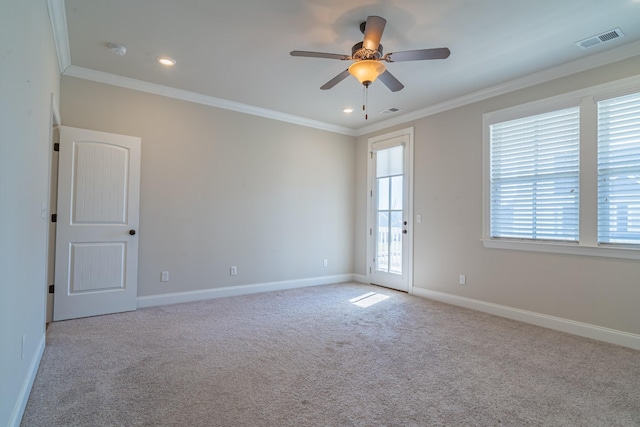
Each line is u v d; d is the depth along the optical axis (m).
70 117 3.47
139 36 2.86
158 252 3.97
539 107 3.47
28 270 1.94
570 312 3.22
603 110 3.06
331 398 2.01
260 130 4.77
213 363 2.46
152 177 3.93
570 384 2.21
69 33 2.81
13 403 1.63
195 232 4.22
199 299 4.25
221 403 1.95
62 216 3.36
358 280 5.66
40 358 2.43
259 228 4.75
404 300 4.38
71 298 3.41
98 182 3.55
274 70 3.49
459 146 4.21
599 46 2.92
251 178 4.68
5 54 1.39
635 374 2.36
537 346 2.86
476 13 2.49
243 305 4.05
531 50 3.01
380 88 3.92
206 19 2.61
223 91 4.07
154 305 3.94
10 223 1.53
